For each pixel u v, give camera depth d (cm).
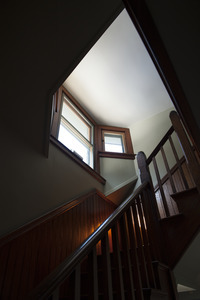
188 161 196
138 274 136
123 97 392
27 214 196
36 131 224
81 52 201
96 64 339
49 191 234
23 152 212
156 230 202
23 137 216
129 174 383
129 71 346
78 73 355
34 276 178
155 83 363
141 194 208
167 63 94
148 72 346
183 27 85
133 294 123
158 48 96
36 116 216
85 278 176
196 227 183
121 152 430
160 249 191
